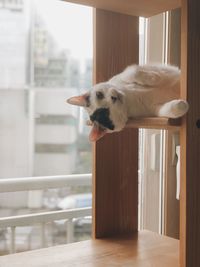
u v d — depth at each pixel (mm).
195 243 716
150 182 1270
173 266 805
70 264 812
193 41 694
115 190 1010
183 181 704
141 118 733
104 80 955
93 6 923
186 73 688
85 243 951
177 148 1149
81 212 1300
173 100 699
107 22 958
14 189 1191
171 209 1234
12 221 1173
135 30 1010
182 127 697
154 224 1271
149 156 1266
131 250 902
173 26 1209
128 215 1041
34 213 1240
